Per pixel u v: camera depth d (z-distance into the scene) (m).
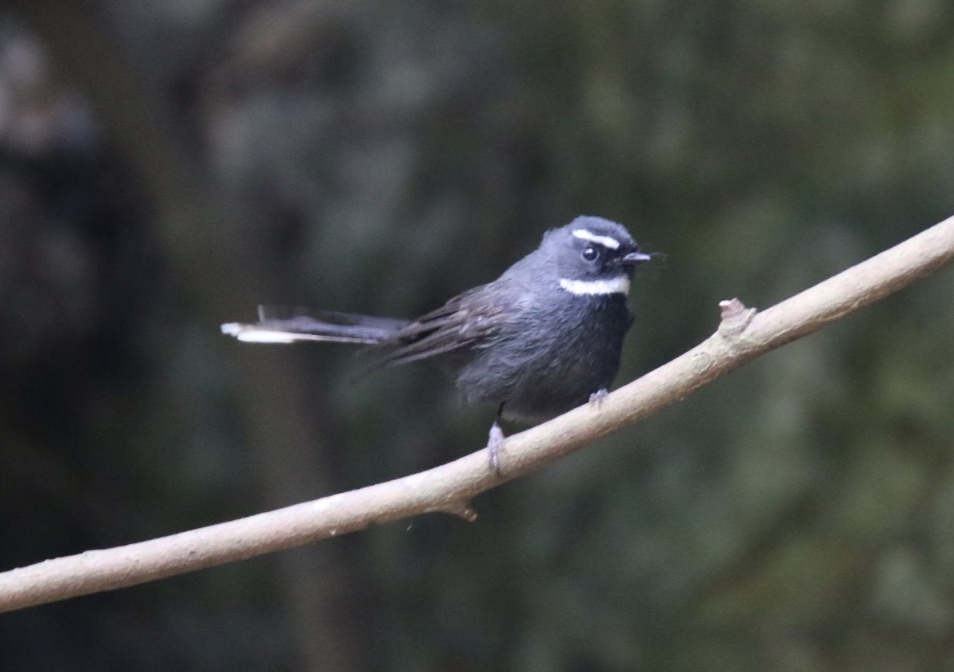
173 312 16.41
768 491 12.61
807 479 12.57
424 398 14.76
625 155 13.66
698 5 13.18
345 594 13.81
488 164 14.61
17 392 15.98
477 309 8.07
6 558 15.59
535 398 8.02
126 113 13.27
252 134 16.02
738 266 13.01
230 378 15.68
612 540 13.48
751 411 12.89
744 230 13.09
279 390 13.59
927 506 12.26
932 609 12.08
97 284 16.19
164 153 13.42
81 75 13.08
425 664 13.98
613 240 7.80
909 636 12.18
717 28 13.20
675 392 5.95
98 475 16.06
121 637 15.32
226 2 16.48
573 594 13.55
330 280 15.08
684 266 13.30
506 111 14.40
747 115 13.27
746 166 13.34
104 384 16.42
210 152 16.03
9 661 14.88
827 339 12.77
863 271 5.67
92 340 16.28
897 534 12.30
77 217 16.08
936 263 5.56
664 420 13.42
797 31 13.05
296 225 15.70
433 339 8.21
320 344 15.34
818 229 12.86
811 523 12.61
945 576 12.09
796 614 12.52
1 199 15.47
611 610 13.32
